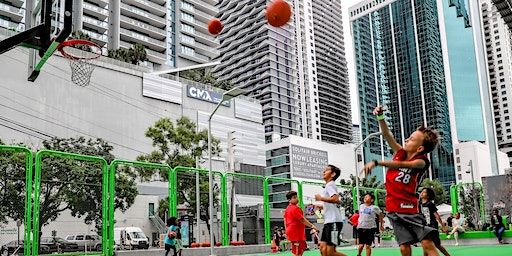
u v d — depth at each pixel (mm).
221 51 154750
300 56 154000
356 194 27031
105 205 15719
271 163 107125
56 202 14820
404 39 169750
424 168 5301
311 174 106062
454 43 158875
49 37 7152
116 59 67312
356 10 186000
